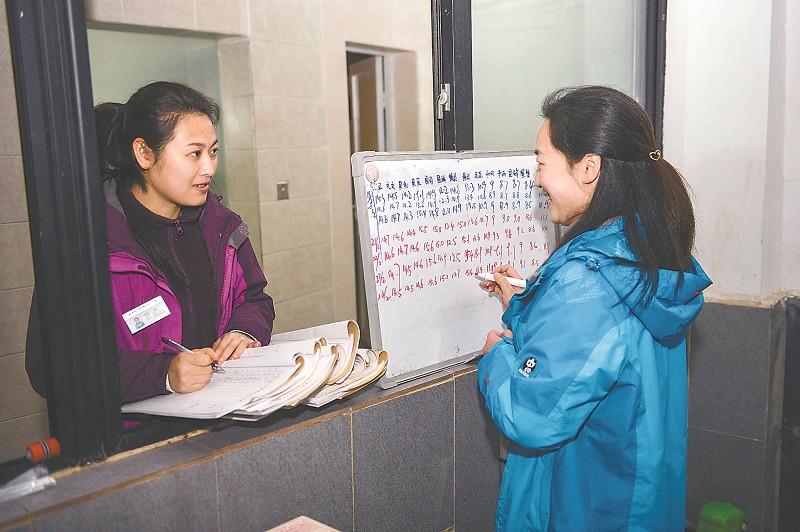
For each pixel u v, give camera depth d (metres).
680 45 2.25
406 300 1.42
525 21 1.91
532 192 1.67
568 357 1.07
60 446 1.04
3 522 0.91
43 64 0.96
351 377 1.32
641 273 1.08
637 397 1.12
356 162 1.33
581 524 1.17
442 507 1.53
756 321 2.21
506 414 1.11
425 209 1.44
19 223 2.48
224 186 3.54
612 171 1.12
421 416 1.45
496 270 1.54
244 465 1.16
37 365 1.15
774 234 2.26
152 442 1.14
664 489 1.18
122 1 2.76
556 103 1.18
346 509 1.33
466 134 1.63
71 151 0.99
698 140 2.26
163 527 1.06
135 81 3.01
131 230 1.27
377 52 4.02
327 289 3.88
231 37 3.29
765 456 2.26
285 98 3.49
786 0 2.15
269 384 1.13
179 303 1.30
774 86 2.14
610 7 2.17
